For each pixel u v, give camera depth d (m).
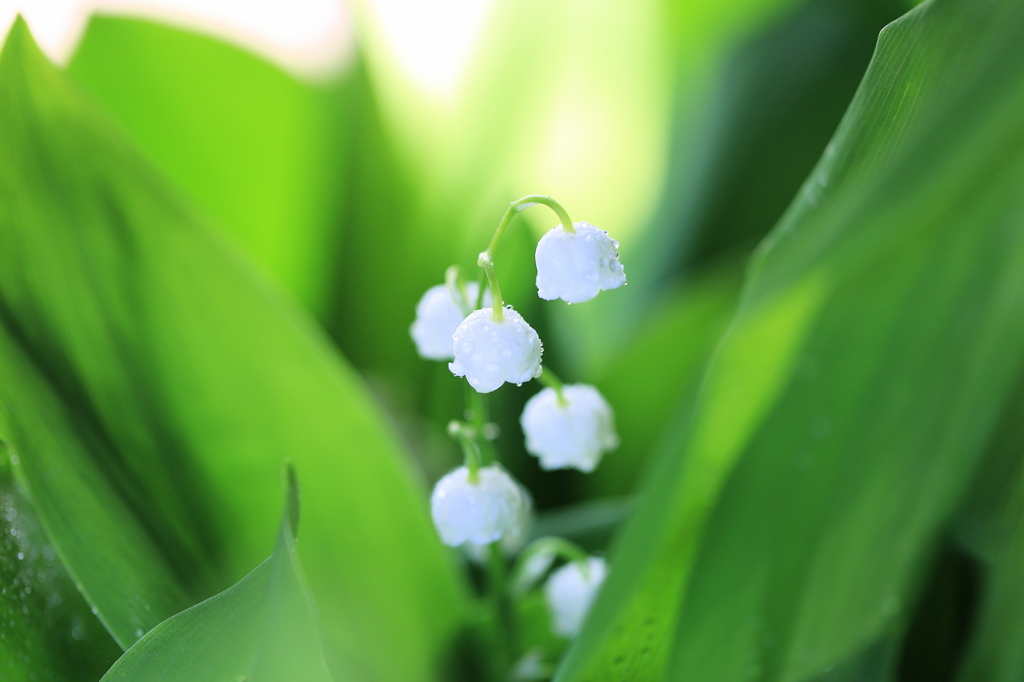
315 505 0.22
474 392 0.20
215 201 0.35
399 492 0.22
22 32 0.20
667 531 0.19
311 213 0.36
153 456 0.21
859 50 0.35
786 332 0.19
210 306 0.21
